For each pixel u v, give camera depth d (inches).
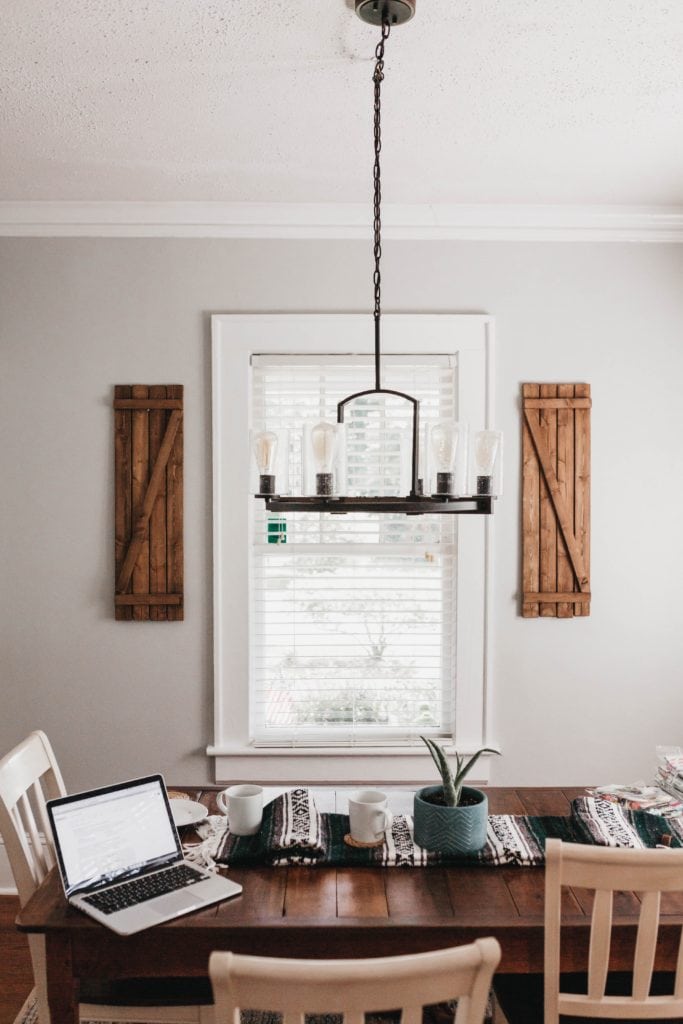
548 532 127.3
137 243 125.6
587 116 94.0
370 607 129.3
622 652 128.5
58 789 87.2
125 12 73.5
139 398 125.5
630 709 128.7
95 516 126.4
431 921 64.2
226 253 126.1
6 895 124.2
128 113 93.0
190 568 126.7
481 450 76.2
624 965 65.9
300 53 80.2
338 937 63.9
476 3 71.7
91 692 126.7
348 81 85.7
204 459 126.6
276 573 129.3
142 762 127.2
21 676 126.6
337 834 79.1
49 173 111.0
